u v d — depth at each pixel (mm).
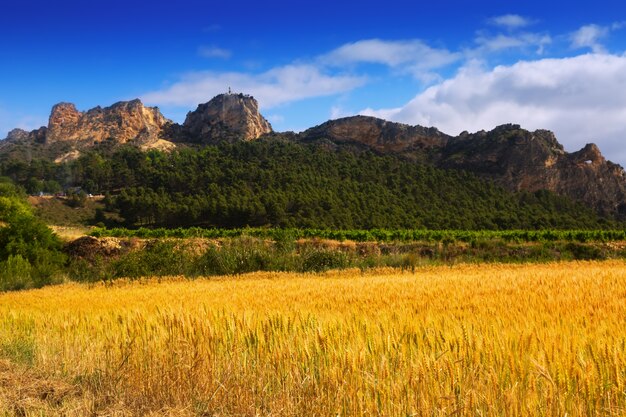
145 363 6926
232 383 6020
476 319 7293
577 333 5980
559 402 4516
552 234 52469
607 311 8547
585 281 15305
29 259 31984
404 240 52406
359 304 11055
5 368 7539
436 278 19578
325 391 5449
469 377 4980
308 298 13172
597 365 4820
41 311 13648
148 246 34000
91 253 37219
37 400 6141
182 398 6145
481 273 22828
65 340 8453
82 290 23062
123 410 5859
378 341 5945
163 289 20297
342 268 30922
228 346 6664
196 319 7629
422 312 8406
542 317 7348
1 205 51438
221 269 30797
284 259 31797
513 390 4590
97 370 6941
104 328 8914
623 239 49906
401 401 4984
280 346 6328
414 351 5586
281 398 5652
